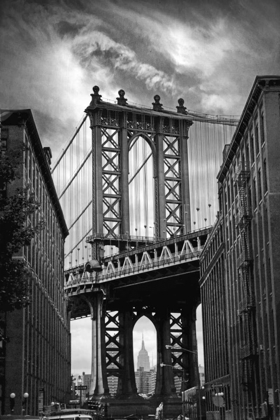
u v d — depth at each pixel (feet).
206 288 423.23
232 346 308.19
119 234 620.49
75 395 595.06
